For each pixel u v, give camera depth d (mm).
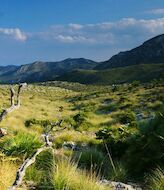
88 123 29562
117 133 15922
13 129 21781
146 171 11078
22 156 9945
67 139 18578
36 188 8195
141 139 11906
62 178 8344
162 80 87375
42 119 28781
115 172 10430
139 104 44594
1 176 7520
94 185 8469
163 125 11844
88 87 191875
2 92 83188
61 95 109500
